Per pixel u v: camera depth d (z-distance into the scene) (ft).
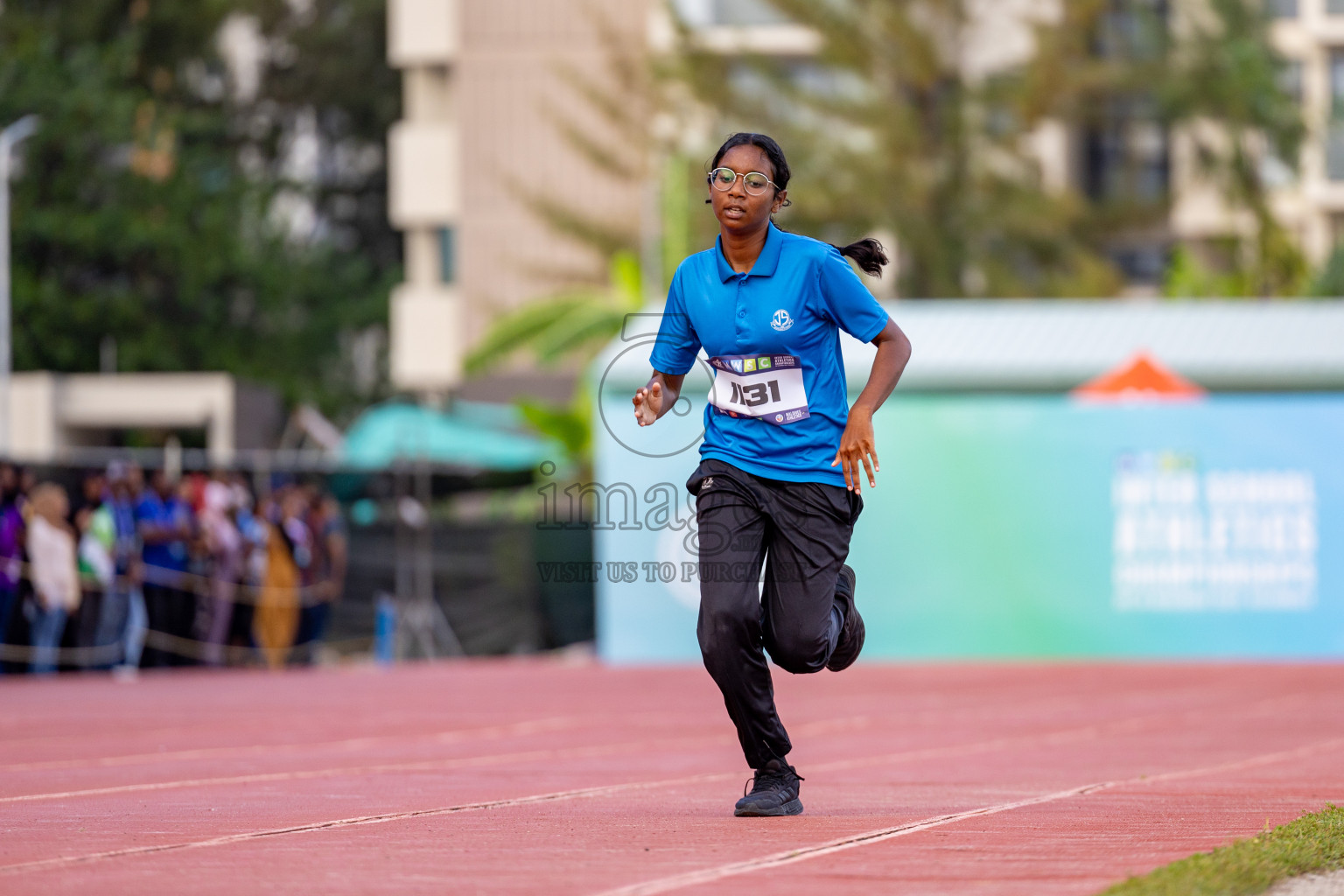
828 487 49.52
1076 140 339.16
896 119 292.40
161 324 374.43
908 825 50.03
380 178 464.24
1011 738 89.66
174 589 167.43
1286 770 70.79
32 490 157.48
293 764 74.84
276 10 451.53
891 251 299.79
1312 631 170.19
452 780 66.13
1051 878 40.09
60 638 158.61
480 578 188.96
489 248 342.44
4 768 73.36
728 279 49.96
